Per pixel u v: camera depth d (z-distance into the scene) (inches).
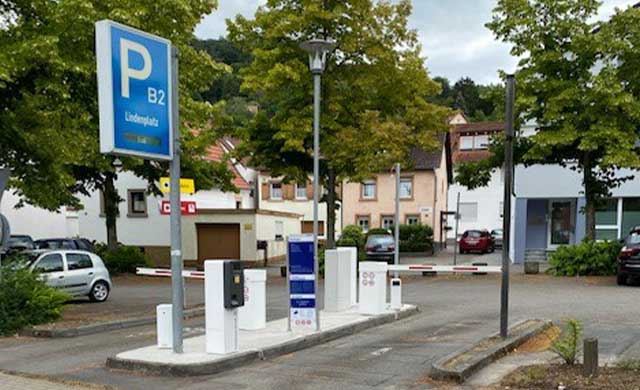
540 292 650.2
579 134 732.7
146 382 284.8
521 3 782.5
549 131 761.6
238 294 321.1
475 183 877.2
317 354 346.6
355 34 835.4
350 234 1531.7
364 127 832.3
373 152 819.4
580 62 762.8
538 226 1058.7
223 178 1042.7
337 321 432.8
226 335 318.0
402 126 824.9
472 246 1525.6
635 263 679.7
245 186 1771.7
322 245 1298.0
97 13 492.1
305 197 1883.6
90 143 561.9
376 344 376.2
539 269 900.0
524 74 783.1
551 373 259.9
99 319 483.8
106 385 280.7
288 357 338.6
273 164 929.5
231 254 1323.8
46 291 462.6
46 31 489.4
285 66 802.2
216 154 1524.4
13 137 510.9
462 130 2258.9
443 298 625.9
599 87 700.7
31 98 507.5
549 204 1052.5
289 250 402.0
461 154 2215.8
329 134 853.8
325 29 836.0
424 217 1775.3
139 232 1357.0
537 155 772.6
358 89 871.1
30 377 301.1
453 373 271.4
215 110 865.5
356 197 1838.1
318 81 400.8
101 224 1374.3
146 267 1062.4
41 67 488.7
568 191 1009.5
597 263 790.5
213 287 319.0
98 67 283.6
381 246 1194.0
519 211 1047.0
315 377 289.7
